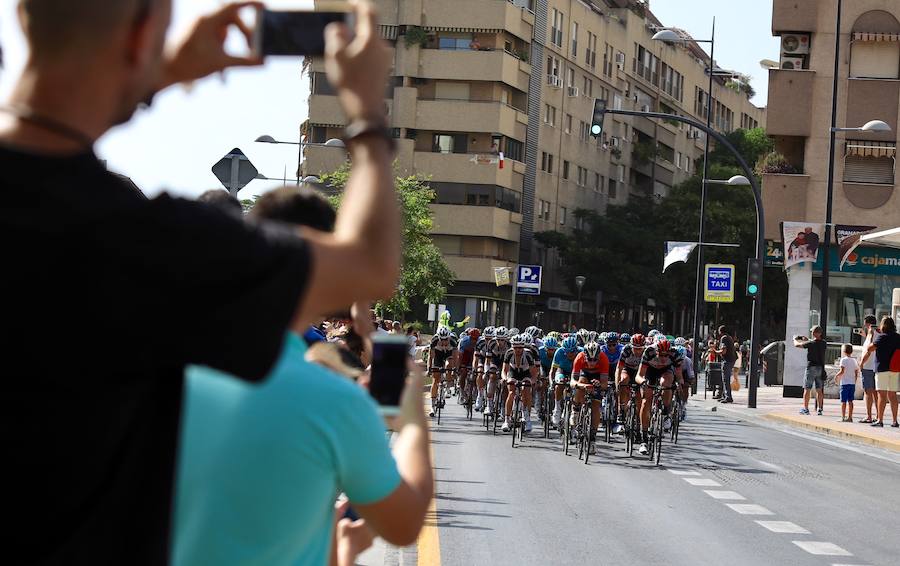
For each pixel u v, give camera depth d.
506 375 28.05
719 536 14.77
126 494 2.20
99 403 2.13
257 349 2.21
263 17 2.50
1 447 2.08
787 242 52.88
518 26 97.38
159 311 2.12
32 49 2.21
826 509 17.94
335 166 95.06
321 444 2.86
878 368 34.59
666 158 127.62
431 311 80.38
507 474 20.75
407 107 96.00
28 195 2.10
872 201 56.22
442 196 96.00
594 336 27.86
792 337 53.12
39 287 2.07
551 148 104.62
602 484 19.94
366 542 4.04
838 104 56.38
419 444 3.29
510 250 98.81
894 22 56.25
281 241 2.24
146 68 2.31
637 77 120.50
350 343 7.54
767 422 38.31
